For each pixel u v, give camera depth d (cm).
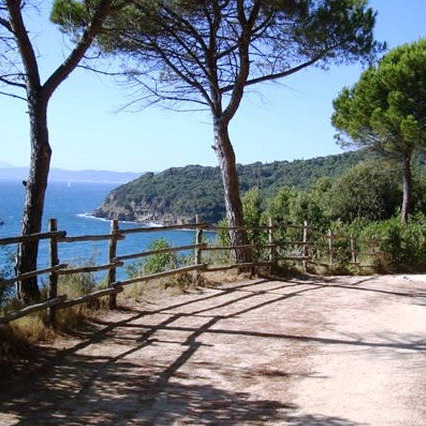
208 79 1331
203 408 508
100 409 499
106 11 880
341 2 1277
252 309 939
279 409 507
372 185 3609
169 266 1255
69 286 859
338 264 1619
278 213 3600
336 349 712
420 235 2055
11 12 809
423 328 841
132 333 757
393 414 495
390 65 2462
